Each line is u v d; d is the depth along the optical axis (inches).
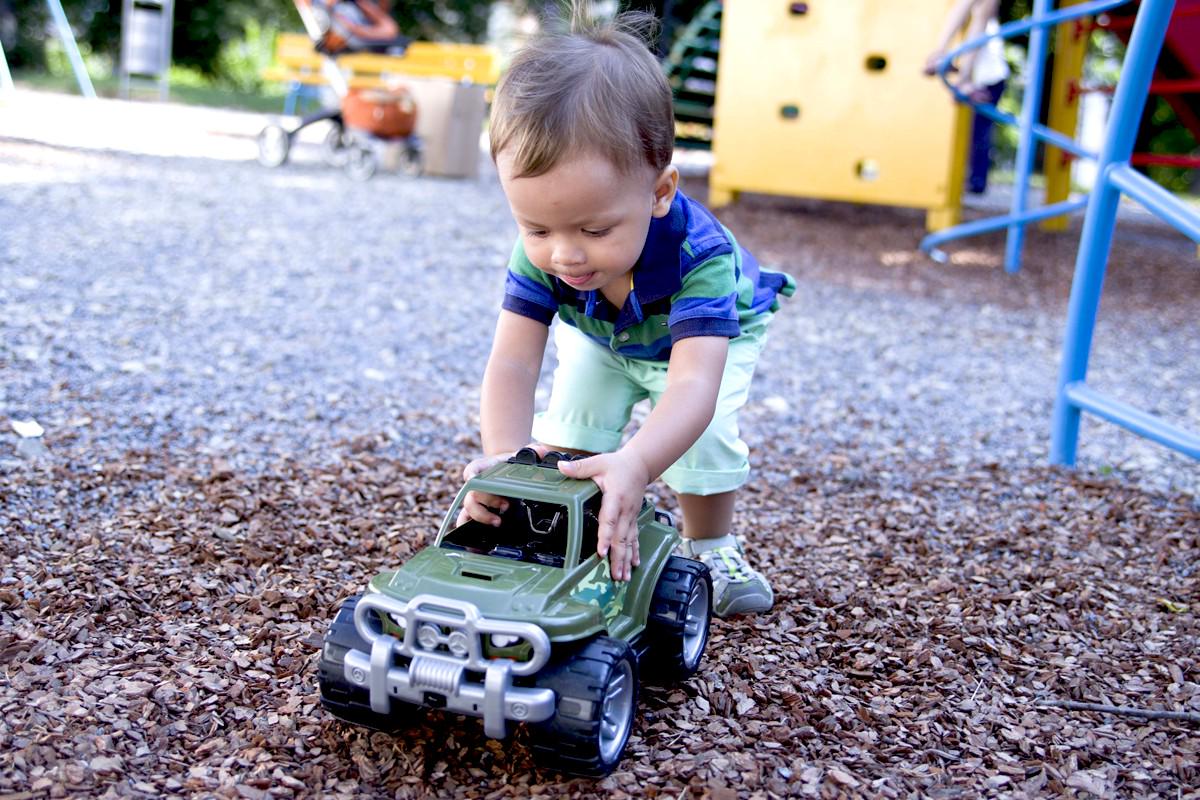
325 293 273.0
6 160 394.6
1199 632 120.8
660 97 91.5
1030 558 142.1
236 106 770.8
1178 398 240.2
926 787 89.3
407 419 189.6
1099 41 805.9
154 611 113.3
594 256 90.0
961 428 207.8
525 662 83.9
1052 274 375.9
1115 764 94.3
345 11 490.6
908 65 411.5
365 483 155.1
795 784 88.1
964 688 106.5
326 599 118.3
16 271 256.5
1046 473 179.8
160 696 96.7
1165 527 154.4
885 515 156.8
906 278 354.6
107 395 185.5
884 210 504.7
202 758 88.8
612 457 92.9
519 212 89.5
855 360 256.1
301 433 177.5
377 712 87.2
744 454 118.4
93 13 890.1
